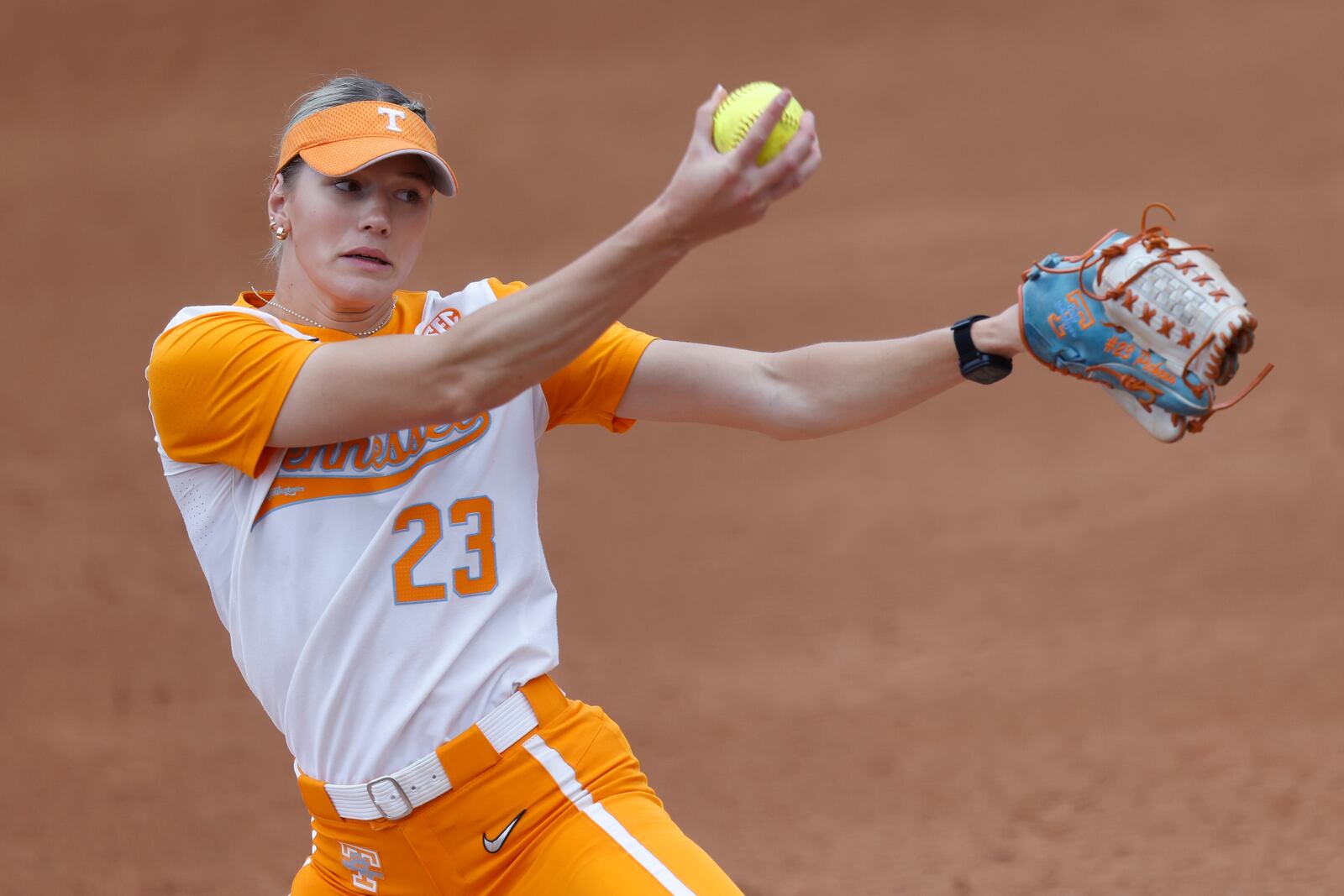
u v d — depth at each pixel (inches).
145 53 3093.0
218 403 390.3
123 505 1627.7
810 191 2514.8
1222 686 1064.8
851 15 3122.5
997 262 2164.1
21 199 2632.9
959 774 959.0
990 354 418.0
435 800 407.5
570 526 1515.7
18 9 3230.8
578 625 1268.5
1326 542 1309.1
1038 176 2455.7
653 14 3201.3
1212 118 2566.4
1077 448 1605.6
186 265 2381.9
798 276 2186.3
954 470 1578.5
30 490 1673.2
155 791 1015.6
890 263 2201.0
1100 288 393.1
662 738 1043.3
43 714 1155.3
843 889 807.1
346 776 414.0
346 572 402.9
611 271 361.1
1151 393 393.7
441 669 403.9
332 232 410.6
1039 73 2819.9
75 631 1318.9
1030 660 1139.3
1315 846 824.3
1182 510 1413.6
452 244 2444.6
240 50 3115.2
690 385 442.9
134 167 2723.9
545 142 2792.8
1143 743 985.5
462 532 410.0
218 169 2691.9
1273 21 2876.5
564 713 419.5
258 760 1065.5
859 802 926.4
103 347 2110.0
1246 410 1638.8
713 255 2306.8
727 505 1544.0
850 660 1165.7
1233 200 2272.4
